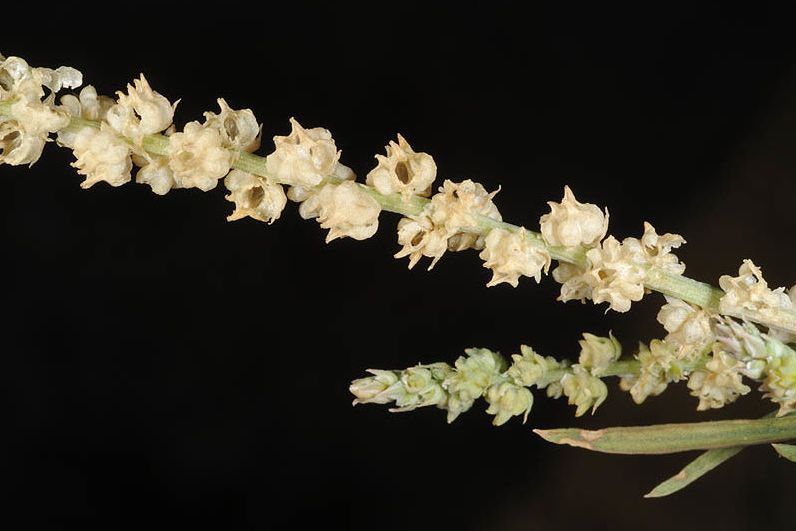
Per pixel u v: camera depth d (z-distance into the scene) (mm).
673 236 100
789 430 104
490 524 238
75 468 255
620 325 228
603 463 226
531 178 245
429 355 240
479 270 238
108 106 99
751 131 235
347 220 98
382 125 248
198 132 96
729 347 101
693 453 217
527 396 105
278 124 247
